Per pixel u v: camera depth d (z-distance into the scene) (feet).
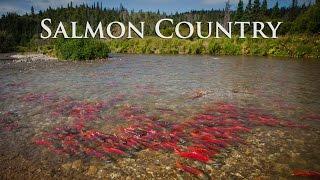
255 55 130.72
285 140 27.48
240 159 23.79
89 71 74.28
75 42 109.70
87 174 21.62
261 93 47.29
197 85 54.29
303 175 21.08
